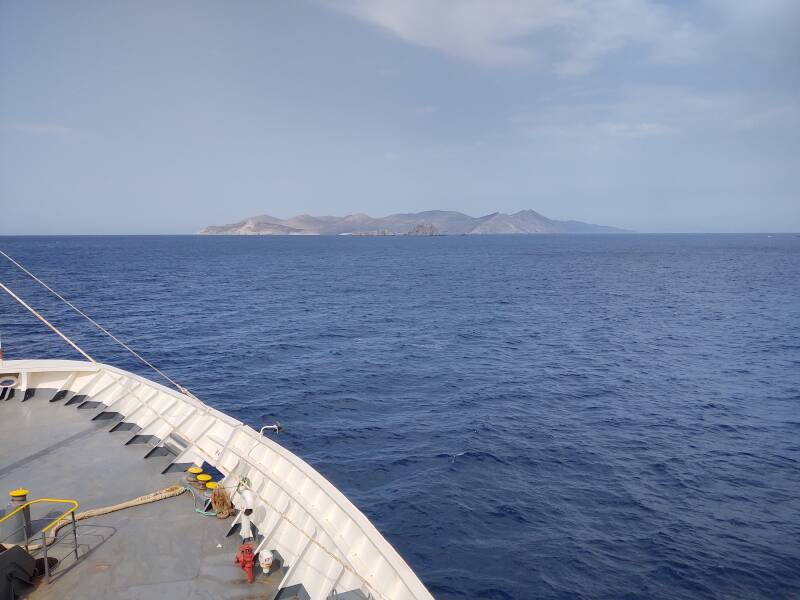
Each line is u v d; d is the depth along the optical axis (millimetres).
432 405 33031
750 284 104938
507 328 58719
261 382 37406
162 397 15633
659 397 34875
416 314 67812
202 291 88750
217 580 8906
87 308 68438
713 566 17750
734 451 26531
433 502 21359
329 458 25266
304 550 9047
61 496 11508
